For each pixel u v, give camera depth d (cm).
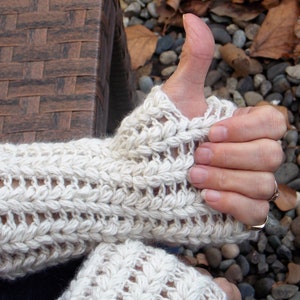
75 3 50
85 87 48
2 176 44
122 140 44
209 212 43
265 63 84
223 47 84
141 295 40
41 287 50
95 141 45
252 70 83
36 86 49
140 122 43
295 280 71
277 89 82
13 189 43
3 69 49
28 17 50
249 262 74
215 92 83
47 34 50
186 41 42
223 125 43
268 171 43
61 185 43
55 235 44
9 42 50
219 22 87
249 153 43
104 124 52
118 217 44
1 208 43
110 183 43
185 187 43
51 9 50
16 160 44
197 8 87
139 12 90
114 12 56
